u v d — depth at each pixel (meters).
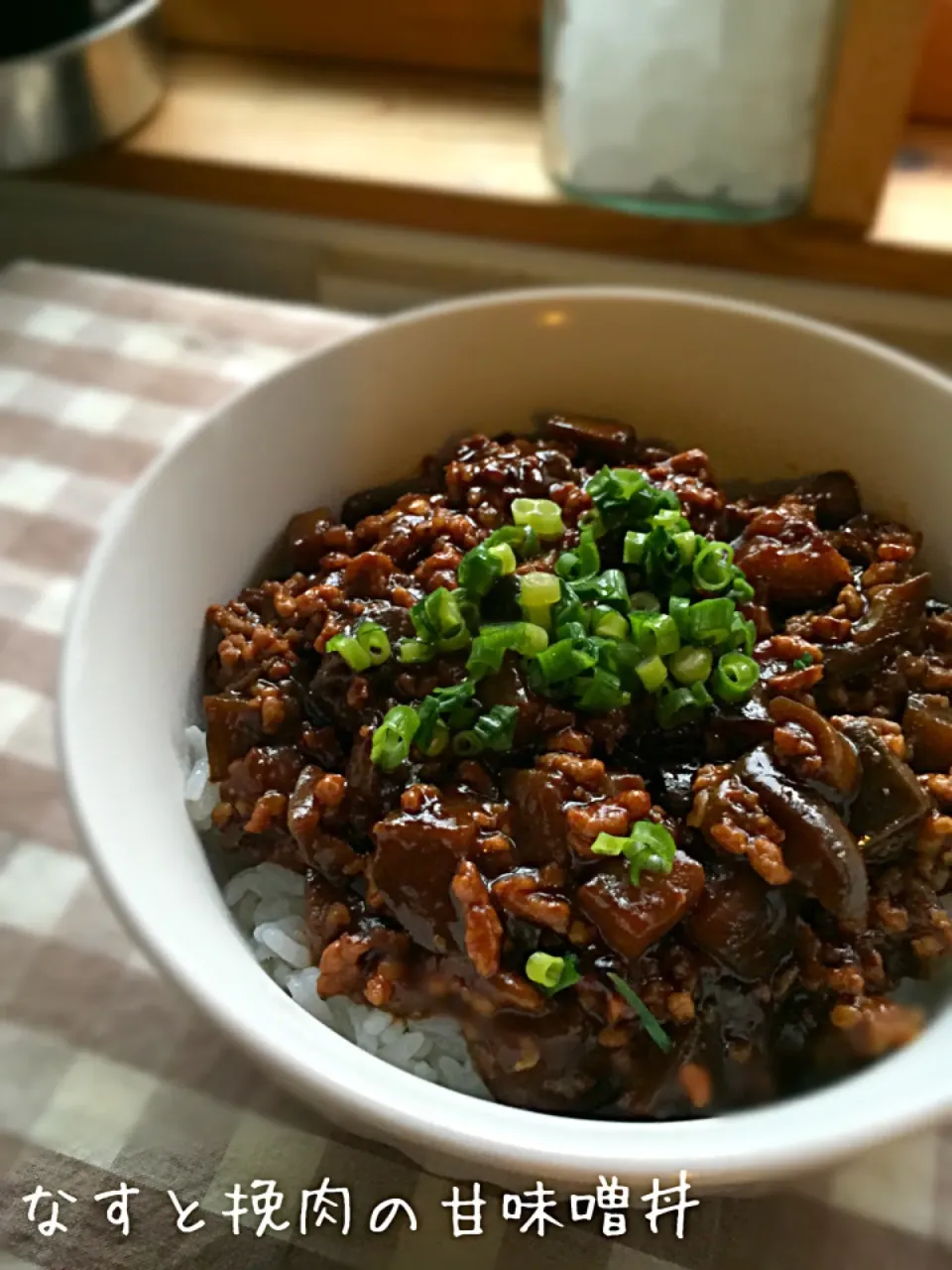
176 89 0.36
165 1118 0.17
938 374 0.20
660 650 0.18
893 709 0.19
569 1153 0.12
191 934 0.14
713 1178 0.12
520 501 0.20
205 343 0.30
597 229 0.32
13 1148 0.17
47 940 0.19
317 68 0.37
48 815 0.20
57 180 0.35
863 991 0.16
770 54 0.27
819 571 0.20
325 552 0.21
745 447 0.23
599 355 0.22
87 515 0.26
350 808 0.17
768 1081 0.16
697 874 0.15
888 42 0.27
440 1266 0.15
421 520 0.20
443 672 0.18
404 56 0.37
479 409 0.23
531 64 0.36
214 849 0.18
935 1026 0.15
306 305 0.35
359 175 0.33
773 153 0.29
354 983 0.16
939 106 0.34
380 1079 0.12
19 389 0.28
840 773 0.16
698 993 0.16
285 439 0.20
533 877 0.16
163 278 0.38
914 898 0.17
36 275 0.32
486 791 0.17
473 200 0.32
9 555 0.25
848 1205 0.16
